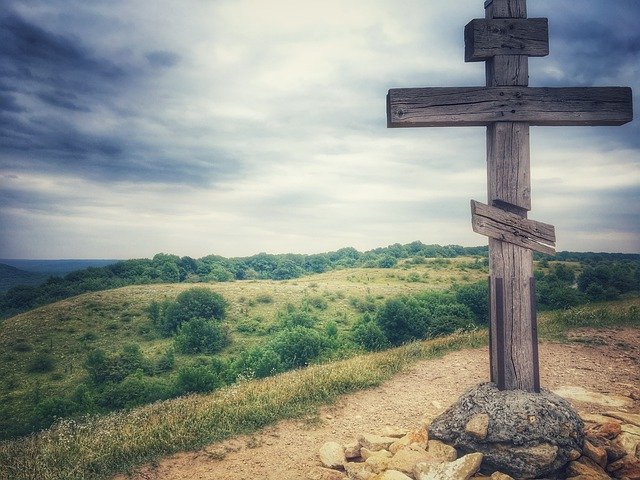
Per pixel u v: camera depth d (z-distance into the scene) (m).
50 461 5.80
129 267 126.19
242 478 4.92
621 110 4.22
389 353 11.25
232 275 134.12
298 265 161.25
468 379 8.50
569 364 8.62
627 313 13.85
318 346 35.34
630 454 4.08
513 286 4.05
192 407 7.70
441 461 3.95
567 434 3.84
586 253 121.31
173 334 72.06
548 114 4.15
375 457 4.38
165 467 5.34
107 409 34.69
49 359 59.62
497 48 4.14
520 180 4.13
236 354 60.62
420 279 115.81
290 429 6.40
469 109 4.10
